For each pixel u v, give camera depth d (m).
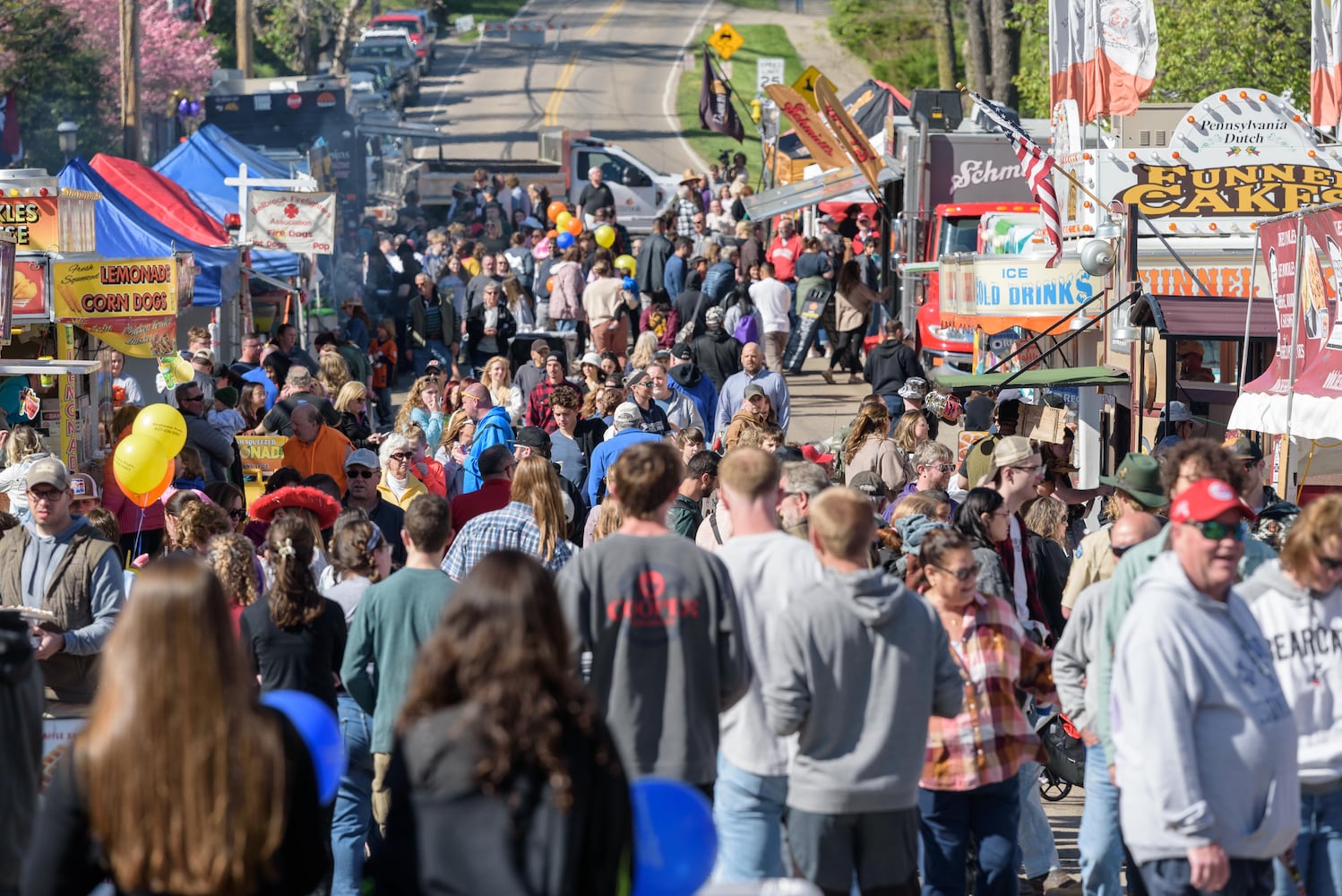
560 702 9.08
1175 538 12.38
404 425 33.72
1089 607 15.07
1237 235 37.59
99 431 34.97
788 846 14.27
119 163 50.28
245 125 81.94
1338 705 13.43
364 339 58.47
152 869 8.92
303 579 16.16
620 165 93.94
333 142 81.81
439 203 93.25
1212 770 12.16
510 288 59.78
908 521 18.09
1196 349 34.28
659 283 69.50
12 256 28.25
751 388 32.16
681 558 13.73
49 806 9.20
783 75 124.38
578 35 175.50
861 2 172.25
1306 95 74.19
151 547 28.62
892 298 65.81
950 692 14.02
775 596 14.65
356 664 16.23
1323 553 13.15
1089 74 41.31
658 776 13.44
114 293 32.31
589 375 43.12
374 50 145.88
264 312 61.16
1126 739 12.27
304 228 50.44
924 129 58.06
